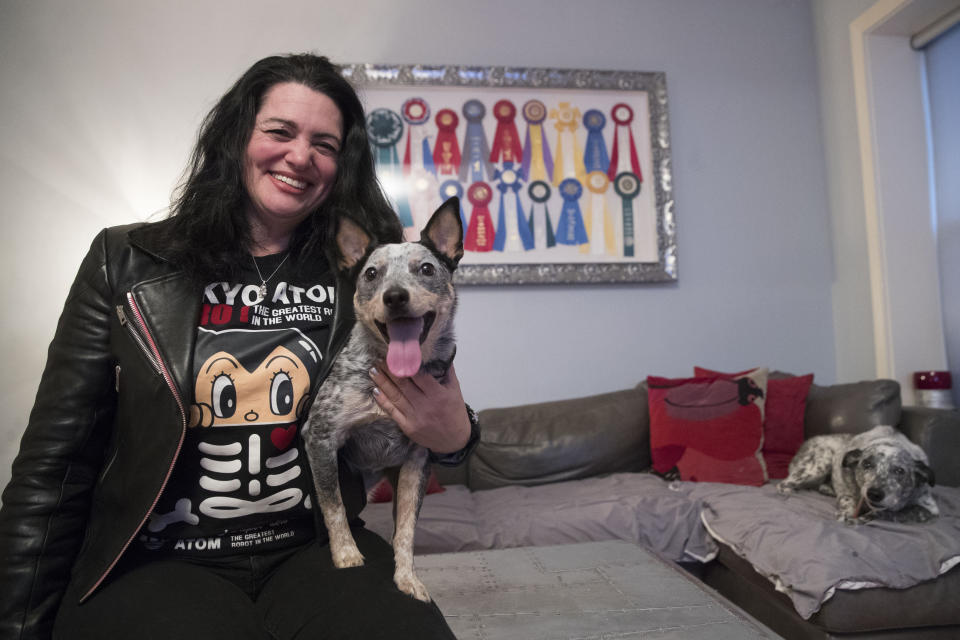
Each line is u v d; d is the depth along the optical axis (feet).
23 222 11.89
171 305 4.19
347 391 4.51
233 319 4.37
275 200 4.60
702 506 9.48
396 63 13.06
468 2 13.33
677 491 9.97
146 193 12.32
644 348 13.37
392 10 13.14
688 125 13.79
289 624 3.82
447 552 8.94
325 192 4.99
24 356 11.71
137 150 12.34
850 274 13.50
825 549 7.26
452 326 5.22
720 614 5.75
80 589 3.89
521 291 13.10
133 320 4.09
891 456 8.20
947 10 12.12
